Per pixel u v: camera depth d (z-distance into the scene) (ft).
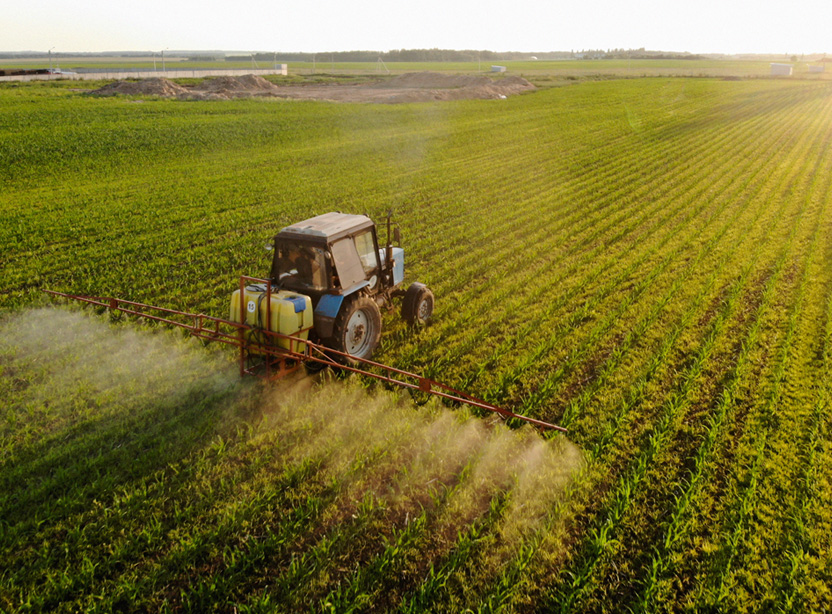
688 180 84.33
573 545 20.86
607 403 29.19
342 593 18.94
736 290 42.65
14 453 25.79
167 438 26.68
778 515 21.59
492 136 134.72
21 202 75.10
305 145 124.98
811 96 215.31
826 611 18.16
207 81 265.13
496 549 20.57
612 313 39.06
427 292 37.91
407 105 198.70
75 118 147.33
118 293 45.16
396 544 20.58
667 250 53.26
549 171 94.89
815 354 33.63
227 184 86.79
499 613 18.11
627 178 87.35
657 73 371.35
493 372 32.58
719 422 26.61
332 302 30.40
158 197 78.28
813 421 27.12
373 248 34.68
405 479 23.75
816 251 51.72
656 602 18.53
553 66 508.94
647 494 23.12
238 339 30.30
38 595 18.90
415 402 29.48
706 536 20.95
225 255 54.24
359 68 518.78
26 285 47.57
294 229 30.76
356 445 25.98
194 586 19.40
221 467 24.75
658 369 32.17
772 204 68.95
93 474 24.22
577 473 23.54
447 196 78.23
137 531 21.44
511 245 56.54
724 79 303.27
